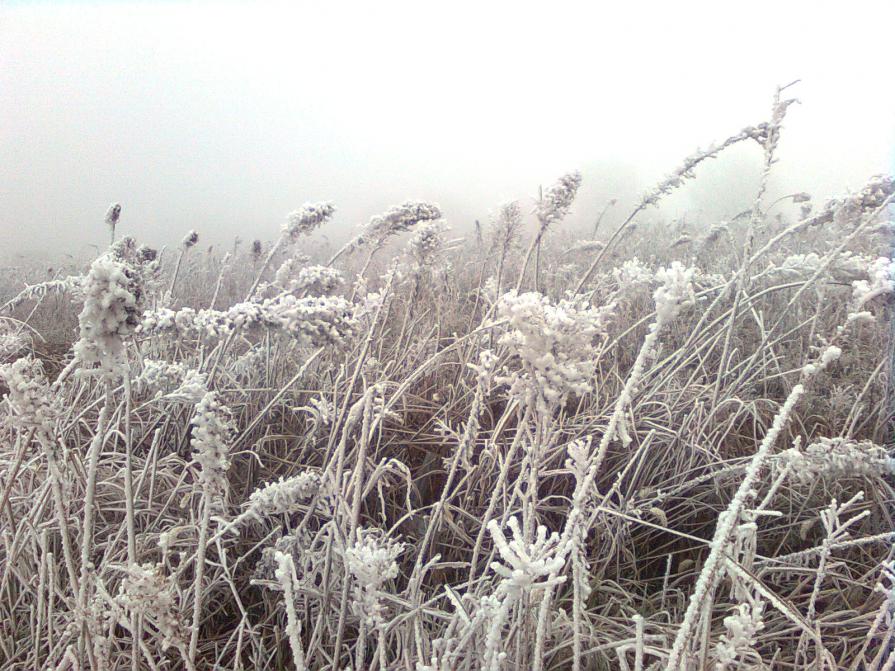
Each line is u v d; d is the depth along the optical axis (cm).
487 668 95
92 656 133
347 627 172
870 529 215
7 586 172
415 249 321
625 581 209
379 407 214
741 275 251
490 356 182
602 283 394
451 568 212
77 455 194
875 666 128
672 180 290
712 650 139
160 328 138
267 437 261
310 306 142
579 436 257
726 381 321
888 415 251
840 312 359
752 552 145
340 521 163
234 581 201
